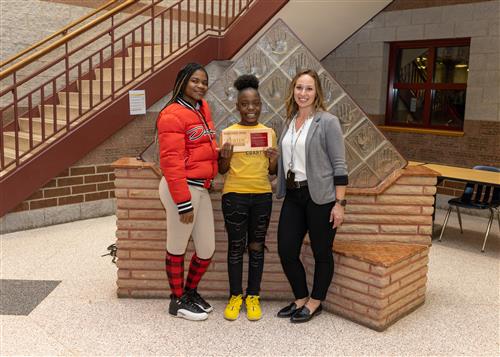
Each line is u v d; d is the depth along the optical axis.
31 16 6.16
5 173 4.86
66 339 2.73
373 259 2.87
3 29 5.94
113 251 3.77
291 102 2.88
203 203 2.87
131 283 3.29
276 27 3.15
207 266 3.03
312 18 6.26
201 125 2.75
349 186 3.19
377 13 6.84
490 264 4.22
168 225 2.81
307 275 3.25
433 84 6.71
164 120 2.64
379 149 3.20
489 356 2.64
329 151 2.71
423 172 3.16
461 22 6.12
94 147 5.38
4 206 4.82
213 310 3.12
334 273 3.07
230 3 7.96
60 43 5.00
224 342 2.72
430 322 3.04
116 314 3.06
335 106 3.16
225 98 3.21
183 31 7.77
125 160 3.31
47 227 5.13
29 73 6.20
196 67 2.72
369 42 7.09
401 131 6.90
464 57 6.38
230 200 2.85
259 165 2.84
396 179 3.13
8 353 2.57
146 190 3.18
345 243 3.19
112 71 5.50
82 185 5.42
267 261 3.27
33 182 4.98
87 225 5.23
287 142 2.81
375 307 2.88
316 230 2.79
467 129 6.18
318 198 2.71
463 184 6.11
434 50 6.66
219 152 2.85
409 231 3.19
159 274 3.27
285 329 2.88
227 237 3.23
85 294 3.37
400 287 3.01
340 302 3.07
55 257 4.16
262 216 2.89
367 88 7.21
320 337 2.80
